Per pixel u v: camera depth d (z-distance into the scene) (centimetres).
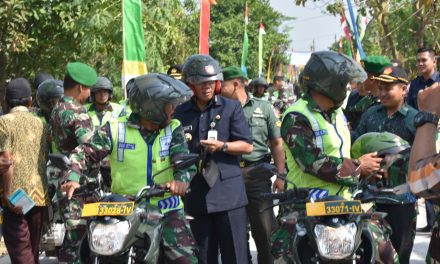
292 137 457
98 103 814
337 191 461
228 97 676
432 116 301
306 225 424
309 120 459
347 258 409
